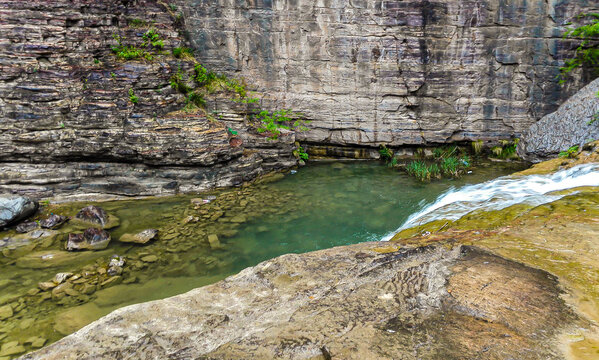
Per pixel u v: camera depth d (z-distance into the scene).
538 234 4.30
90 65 8.75
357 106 11.29
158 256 6.43
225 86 10.94
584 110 9.58
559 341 2.42
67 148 8.55
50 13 8.22
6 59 7.98
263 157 10.81
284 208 8.48
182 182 9.29
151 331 2.89
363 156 11.84
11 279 5.69
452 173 10.23
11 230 7.30
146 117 8.96
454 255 3.81
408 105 11.19
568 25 10.16
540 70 10.66
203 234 7.24
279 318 2.96
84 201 8.73
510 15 10.36
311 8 10.62
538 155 10.23
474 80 10.95
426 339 2.52
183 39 10.63
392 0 10.33
